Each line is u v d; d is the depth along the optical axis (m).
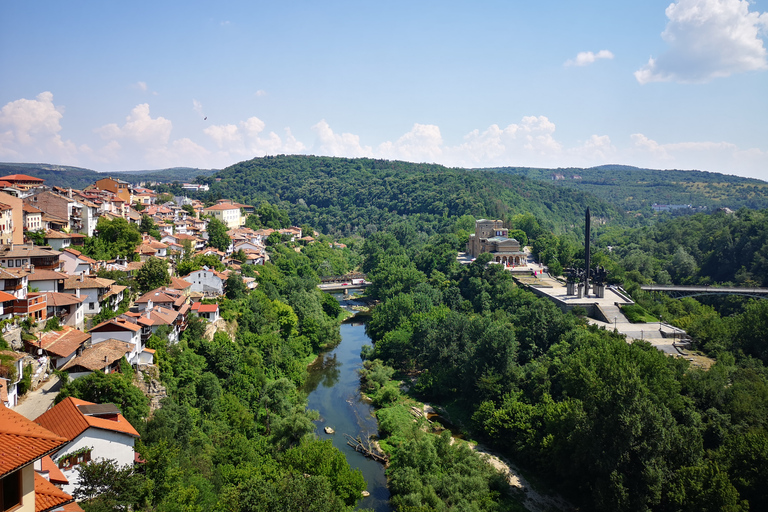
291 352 166.75
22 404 82.19
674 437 86.12
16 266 117.44
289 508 68.94
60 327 106.00
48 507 38.25
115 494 60.75
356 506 96.06
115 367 93.81
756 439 81.62
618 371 92.75
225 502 73.69
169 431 87.25
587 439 90.94
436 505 90.19
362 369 166.00
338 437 125.31
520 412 116.19
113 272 144.50
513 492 101.06
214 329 142.38
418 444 105.50
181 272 178.00
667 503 81.81
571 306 174.50
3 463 32.72
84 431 66.44
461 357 147.88
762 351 134.38
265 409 123.31
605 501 84.81
